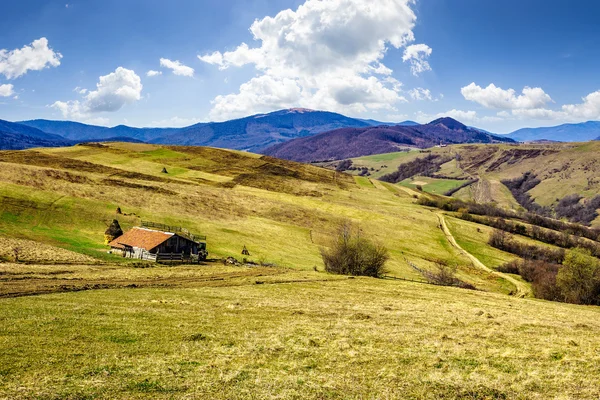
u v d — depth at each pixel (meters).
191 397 16.33
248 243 90.25
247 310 33.16
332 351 22.75
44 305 29.52
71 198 93.38
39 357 19.34
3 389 15.87
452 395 17.53
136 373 18.34
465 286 77.50
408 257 101.31
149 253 63.53
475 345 24.73
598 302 70.50
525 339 26.77
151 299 35.19
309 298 41.88
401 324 30.61
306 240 102.31
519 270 100.56
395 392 17.55
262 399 16.50
